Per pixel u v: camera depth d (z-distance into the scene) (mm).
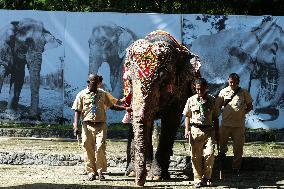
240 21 20422
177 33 20500
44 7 23562
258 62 20453
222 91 12688
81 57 20703
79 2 23250
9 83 20812
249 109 12641
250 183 11422
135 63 10688
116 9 22781
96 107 11312
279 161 13078
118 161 13469
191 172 12648
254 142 18141
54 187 10422
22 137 18688
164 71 10633
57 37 20781
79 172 12461
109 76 20641
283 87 20391
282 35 20438
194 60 11508
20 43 20828
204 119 10945
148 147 11500
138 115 10406
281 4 23578
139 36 20578
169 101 11211
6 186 10492
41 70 20797
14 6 24141
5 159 13742
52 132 18844
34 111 20766
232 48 20469
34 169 12883
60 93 20750
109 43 20609
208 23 20453
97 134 11320
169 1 23109
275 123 20344
